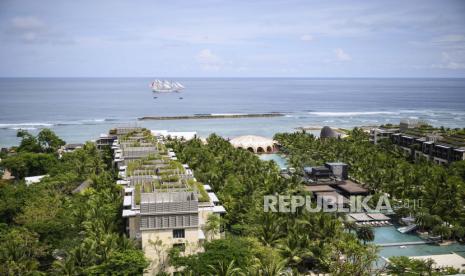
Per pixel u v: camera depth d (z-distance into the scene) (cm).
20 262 8631
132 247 8762
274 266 8188
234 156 18700
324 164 17262
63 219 10344
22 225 10694
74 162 17125
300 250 9419
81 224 10331
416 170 16138
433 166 17362
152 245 8788
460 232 11462
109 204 11269
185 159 17225
